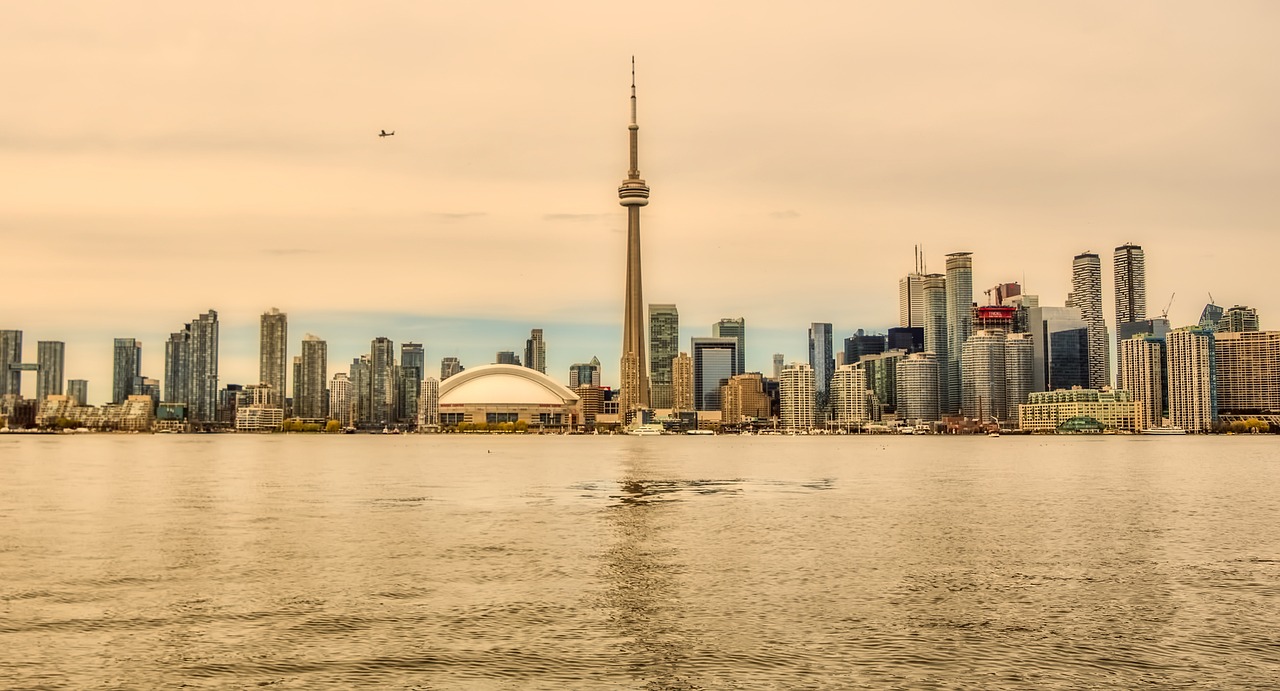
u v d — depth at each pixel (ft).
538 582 295.28
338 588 285.23
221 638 227.61
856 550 360.28
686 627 238.07
